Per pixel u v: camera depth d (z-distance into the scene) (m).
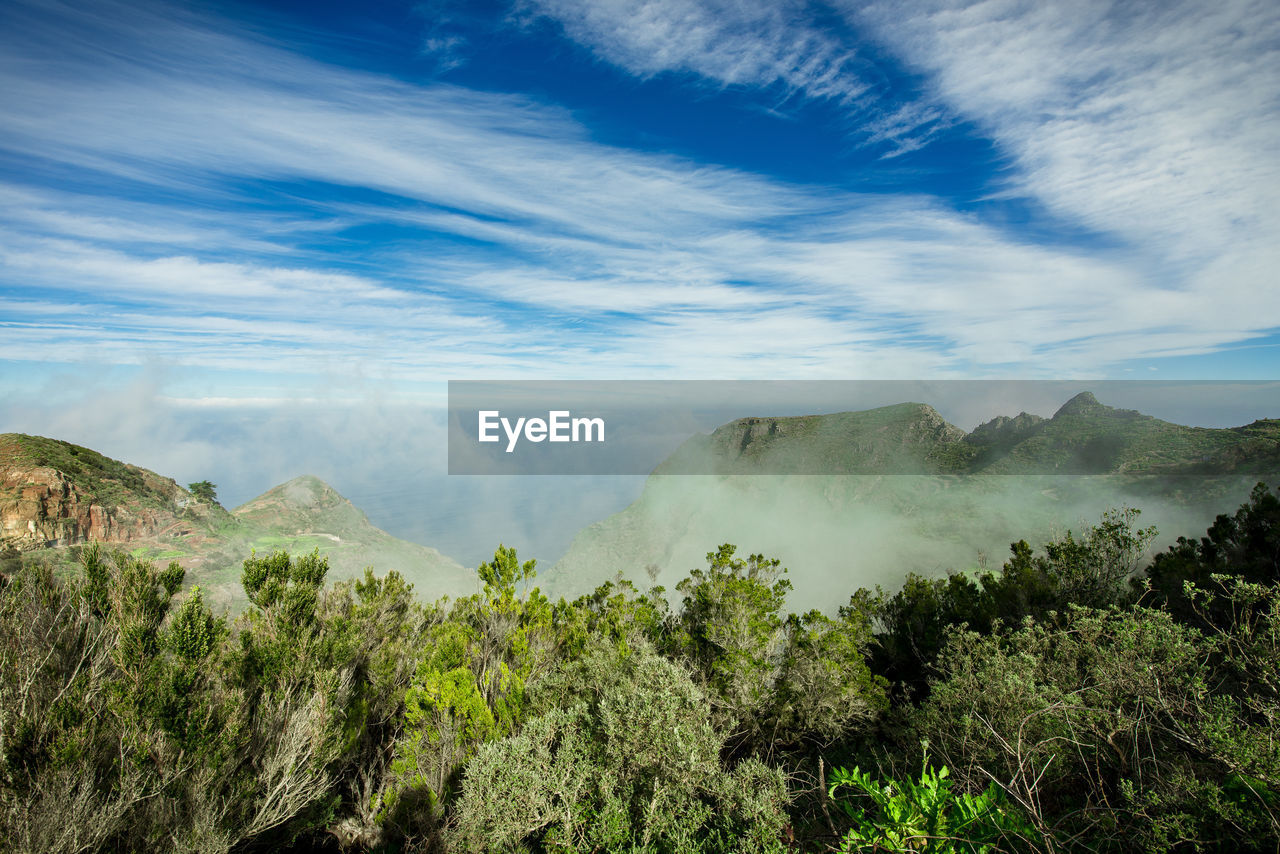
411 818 7.39
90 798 5.00
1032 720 4.01
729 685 8.82
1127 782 2.96
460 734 7.50
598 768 4.84
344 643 7.63
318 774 6.90
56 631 6.06
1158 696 3.44
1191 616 6.51
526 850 4.77
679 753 4.45
